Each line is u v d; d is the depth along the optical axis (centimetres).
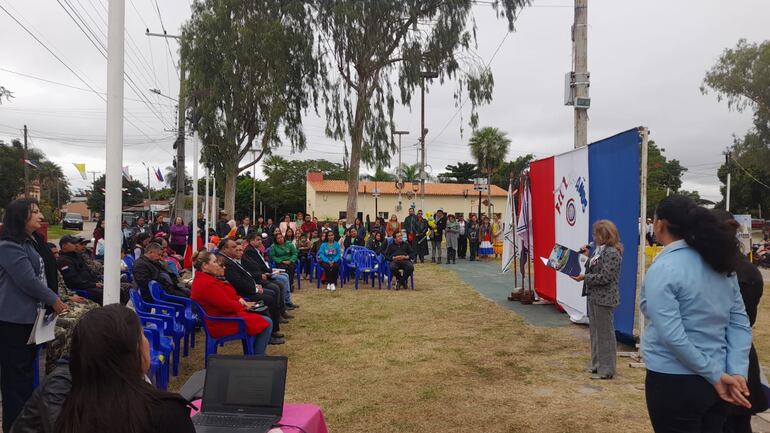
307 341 754
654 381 266
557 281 958
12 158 4919
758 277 330
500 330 822
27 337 401
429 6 2353
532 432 439
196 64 2420
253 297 757
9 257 387
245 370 306
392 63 2414
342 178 7431
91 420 164
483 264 1902
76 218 5050
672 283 255
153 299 675
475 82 2353
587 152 803
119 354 172
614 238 574
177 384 570
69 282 746
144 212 4756
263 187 6519
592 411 482
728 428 319
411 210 2016
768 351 694
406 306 1033
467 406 498
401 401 513
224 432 274
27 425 204
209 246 1279
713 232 254
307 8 2395
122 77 414
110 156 410
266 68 2439
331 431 445
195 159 1117
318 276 1285
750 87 3572
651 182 6153
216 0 2461
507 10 2222
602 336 581
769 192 5100
